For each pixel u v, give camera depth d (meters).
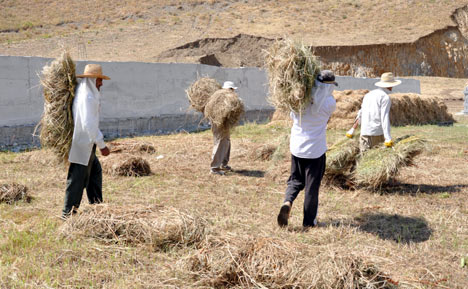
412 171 8.22
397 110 17.58
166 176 7.62
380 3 59.84
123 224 4.44
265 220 5.27
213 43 42.69
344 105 15.67
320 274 3.40
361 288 3.39
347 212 5.73
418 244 4.57
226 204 5.91
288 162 7.98
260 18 54.91
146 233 4.31
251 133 13.67
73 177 4.92
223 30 48.84
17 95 11.41
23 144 11.29
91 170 5.29
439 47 49.84
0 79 11.08
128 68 13.78
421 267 3.96
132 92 13.97
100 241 4.37
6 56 11.13
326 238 4.64
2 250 4.11
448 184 7.32
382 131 6.92
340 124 15.49
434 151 10.23
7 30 48.84
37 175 7.46
